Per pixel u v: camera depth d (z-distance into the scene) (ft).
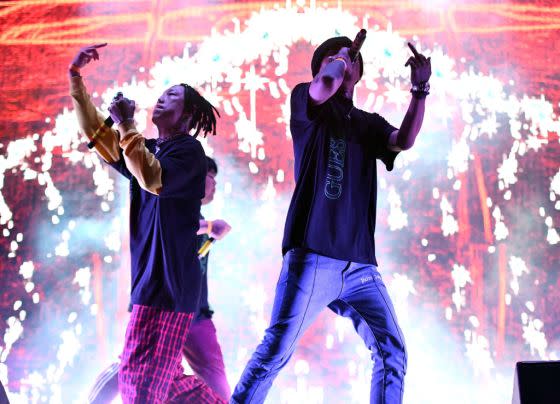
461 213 21.16
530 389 6.27
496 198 21.24
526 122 21.99
